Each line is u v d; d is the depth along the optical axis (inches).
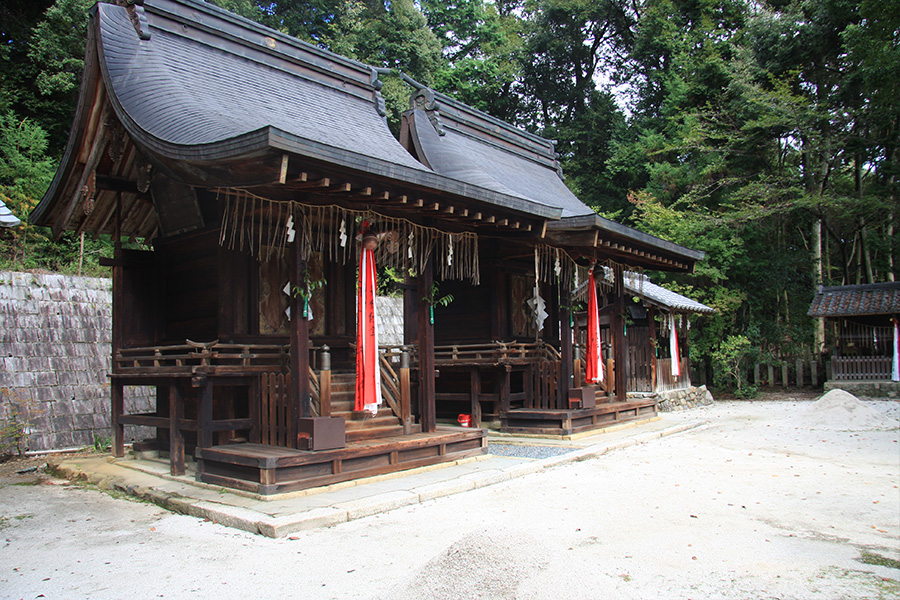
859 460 348.5
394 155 381.1
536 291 479.2
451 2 1293.1
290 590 155.8
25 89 740.7
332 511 223.0
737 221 880.3
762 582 158.6
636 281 702.5
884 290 776.3
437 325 504.7
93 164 315.0
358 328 293.7
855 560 177.2
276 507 229.8
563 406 455.5
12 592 159.2
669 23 1207.6
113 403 354.9
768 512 232.8
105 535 212.7
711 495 261.3
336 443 274.7
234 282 310.5
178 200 325.1
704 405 743.7
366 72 446.3
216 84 323.9
